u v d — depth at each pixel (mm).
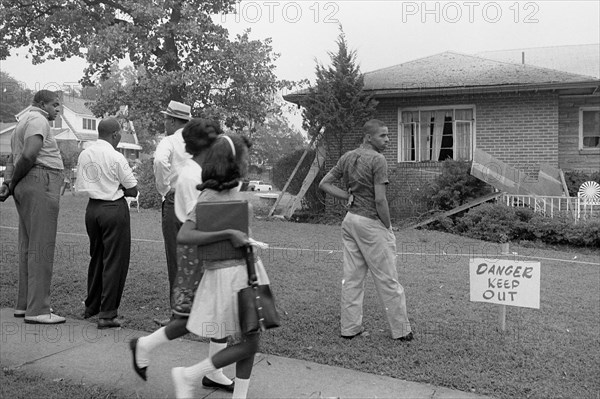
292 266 8109
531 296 4883
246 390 3584
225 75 15781
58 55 16312
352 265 5055
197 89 15492
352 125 13820
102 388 3953
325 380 4199
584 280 7668
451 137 14898
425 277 7547
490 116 14508
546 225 11156
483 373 4289
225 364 3430
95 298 5684
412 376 4266
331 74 13922
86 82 16281
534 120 14195
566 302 6395
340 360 4555
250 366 3566
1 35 15375
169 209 5191
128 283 6961
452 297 6496
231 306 3375
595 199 12211
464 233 11984
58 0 15336
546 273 8164
